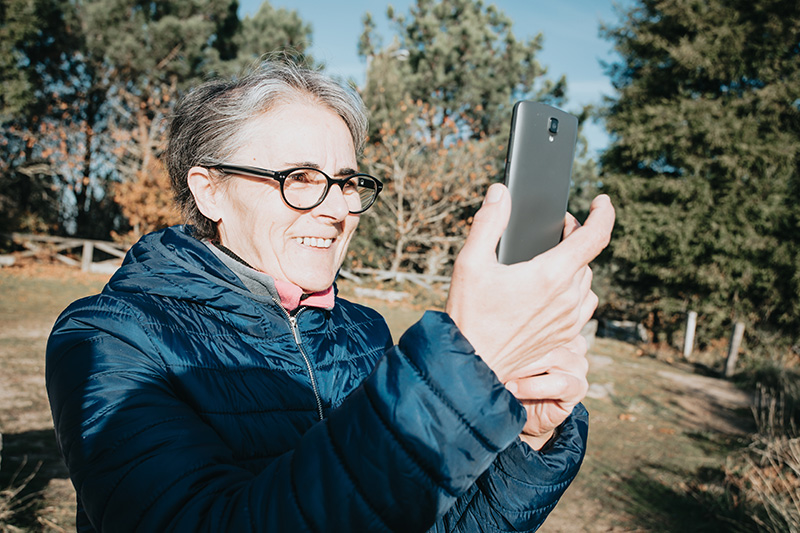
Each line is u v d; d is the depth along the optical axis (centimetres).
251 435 85
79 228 1839
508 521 85
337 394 103
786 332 1162
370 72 1720
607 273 1461
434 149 1609
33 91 1529
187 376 82
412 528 55
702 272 1204
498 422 54
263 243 97
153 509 60
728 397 798
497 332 56
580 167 2289
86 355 77
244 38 1864
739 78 1274
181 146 105
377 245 1633
